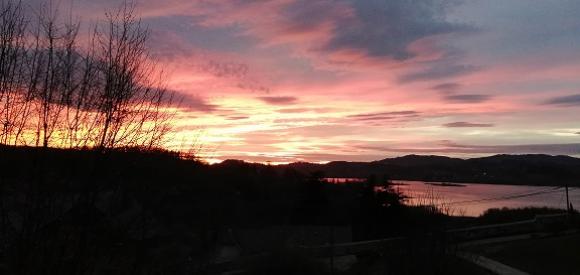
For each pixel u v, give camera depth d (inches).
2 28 204.1
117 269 223.9
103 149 214.2
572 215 1235.9
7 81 200.8
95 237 211.5
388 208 1488.7
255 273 788.0
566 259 751.1
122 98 223.1
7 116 198.1
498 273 645.3
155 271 255.0
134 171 231.6
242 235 1045.8
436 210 589.3
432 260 535.5
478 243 927.0
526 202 1850.4
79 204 207.3
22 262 191.6
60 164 204.1
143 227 234.8
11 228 192.7
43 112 203.8
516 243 930.7
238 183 1115.9
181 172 278.8
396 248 567.2
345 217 1690.5
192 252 314.7
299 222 1679.4
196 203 317.4
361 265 758.5
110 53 226.2
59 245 200.2
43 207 197.2
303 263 794.8
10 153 195.3
